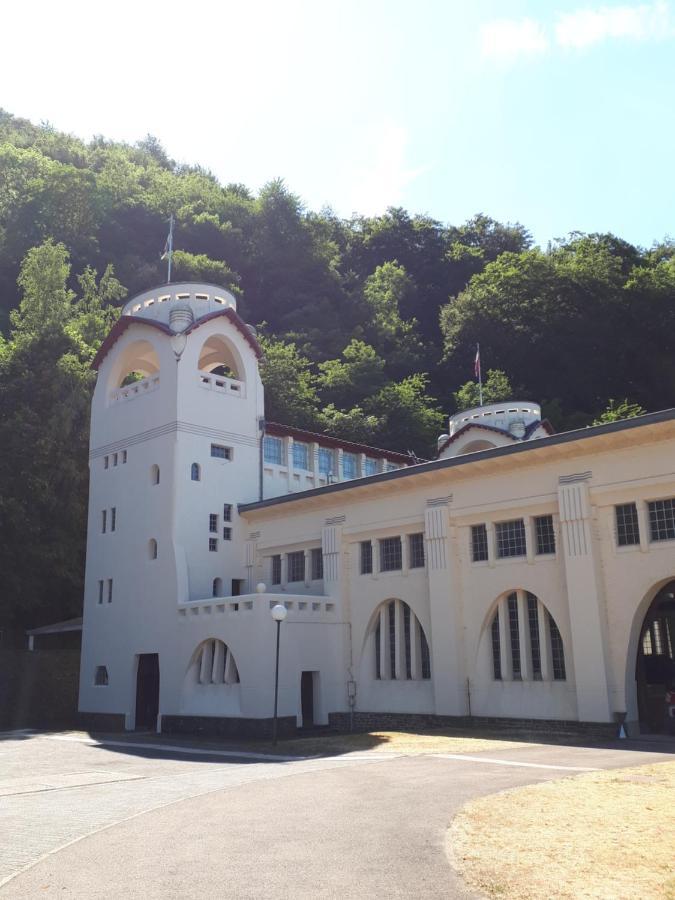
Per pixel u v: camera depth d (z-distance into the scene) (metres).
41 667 43.47
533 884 8.71
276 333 89.69
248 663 31.27
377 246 115.75
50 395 46.31
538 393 87.12
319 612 33.28
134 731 35.34
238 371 41.00
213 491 37.91
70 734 34.38
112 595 38.72
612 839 10.48
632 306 83.75
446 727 29.17
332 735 30.30
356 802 13.92
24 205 74.62
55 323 49.38
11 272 71.56
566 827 11.22
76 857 10.50
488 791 14.47
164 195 98.06
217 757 24.05
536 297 87.81
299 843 10.97
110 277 70.44
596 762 18.48
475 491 30.16
